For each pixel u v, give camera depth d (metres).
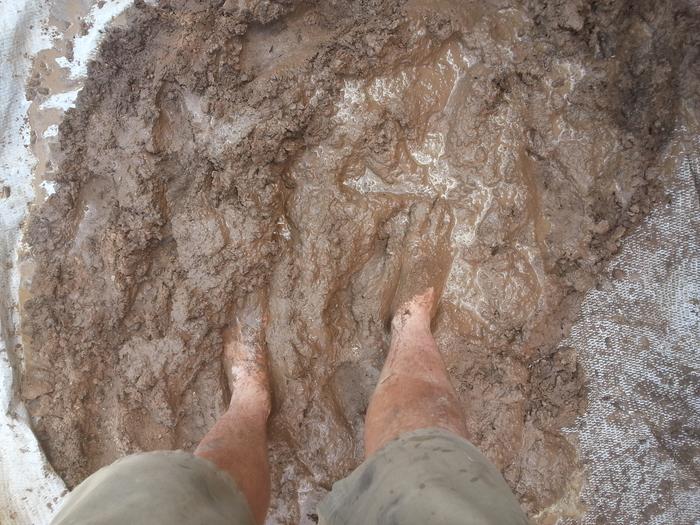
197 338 1.67
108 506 0.88
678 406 1.74
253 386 1.65
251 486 1.32
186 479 1.04
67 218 1.74
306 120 1.62
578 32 1.58
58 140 1.74
